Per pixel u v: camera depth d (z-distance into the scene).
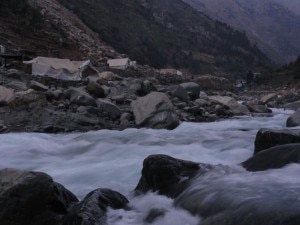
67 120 19.86
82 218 6.91
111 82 33.50
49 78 31.72
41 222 7.20
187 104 27.30
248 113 27.20
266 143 10.74
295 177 7.49
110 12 176.00
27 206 7.21
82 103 22.36
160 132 18.17
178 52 198.12
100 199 7.52
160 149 14.26
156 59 169.12
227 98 29.64
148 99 20.94
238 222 5.86
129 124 20.31
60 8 114.62
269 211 5.73
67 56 72.88
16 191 7.26
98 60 80.44
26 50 62.38
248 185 7.20
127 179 10.94
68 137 17.50
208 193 7.23
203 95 31.72
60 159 14.08
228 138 15.43
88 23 136.75
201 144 14.52
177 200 7.83
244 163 9.29
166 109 20.23
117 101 25.52
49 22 90.56
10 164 13.52
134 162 12.65
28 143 16.14
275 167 8.56
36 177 7.45
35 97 21.55
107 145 15.40
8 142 16.22
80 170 12.11
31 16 77.00
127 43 159.25
